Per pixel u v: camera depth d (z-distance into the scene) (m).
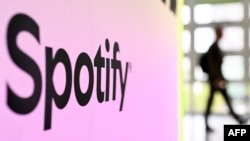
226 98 4.41
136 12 1.54
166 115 2.24
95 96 1.06
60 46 0.85
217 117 5.27
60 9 0.86
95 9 1.07
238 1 5.87
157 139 1.99
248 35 5.81
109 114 1.19
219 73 4.30
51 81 0.81
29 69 0.73
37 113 0.76
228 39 5.88
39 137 0.76
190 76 5.71
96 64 1.06
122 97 1.34
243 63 5.80
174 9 2.51
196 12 5.79
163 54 2.16
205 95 5.58
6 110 0.67
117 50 1.27
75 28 0.93
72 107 0.91
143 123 1.68
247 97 5.74
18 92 0.70
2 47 0.66
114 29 1.24
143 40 1.67
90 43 1.03
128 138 1.43
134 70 1.51
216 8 5.89
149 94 1.81
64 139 0.87
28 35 0.73
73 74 0.91
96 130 1.07
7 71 0.67
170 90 2.38
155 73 1.95
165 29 2.20
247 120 4.55
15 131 0.69
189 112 5.62
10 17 0.68
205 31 5.75
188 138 4.08
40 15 0.77
